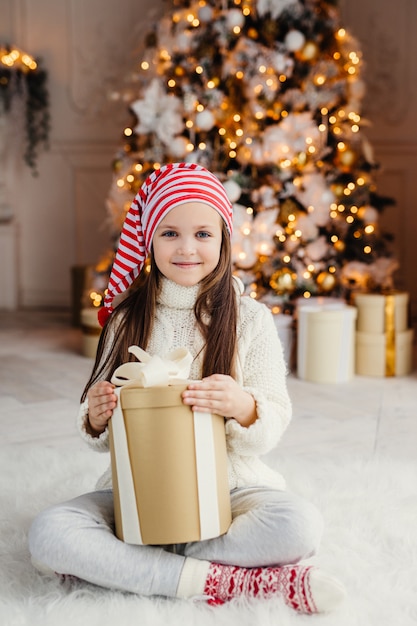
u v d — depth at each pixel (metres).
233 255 3.18
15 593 1.21
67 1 5.06
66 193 5.22
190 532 1.15
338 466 1.91
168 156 3.41
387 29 4.62
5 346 3.94
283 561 1.18
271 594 1.16
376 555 1.36
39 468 1.90
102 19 5.03
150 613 1.13
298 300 3.28
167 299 1.37
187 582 1.18
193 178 1.33
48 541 1.17
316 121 3.41
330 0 3.48
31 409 2.63
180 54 3.40
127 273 1.46
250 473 1.33
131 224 1.43
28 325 4.68
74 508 1.22
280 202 3.34
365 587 1.22
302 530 1.17
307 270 3.32
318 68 3.38
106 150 5.14
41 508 1.60
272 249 3.27
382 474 1.83
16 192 5.27
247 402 1.22
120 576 1.17
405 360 3.23
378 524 1.49
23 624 1.11
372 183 3.55
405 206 4.73
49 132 5.19
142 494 1.15
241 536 1.19
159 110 3.37
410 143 4.68
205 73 3.31
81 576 1.18
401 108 4.67
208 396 1.16
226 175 3.32
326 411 2.61
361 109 4.68
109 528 1.21
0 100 5.11
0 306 5.35
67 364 3.45
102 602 1.17
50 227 5.28
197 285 1.36
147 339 1.36
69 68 5.11
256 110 3.25
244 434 1.24
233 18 3.23
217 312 1.34
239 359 1.34
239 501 1.27
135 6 4.96
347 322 3.07
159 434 1.14
